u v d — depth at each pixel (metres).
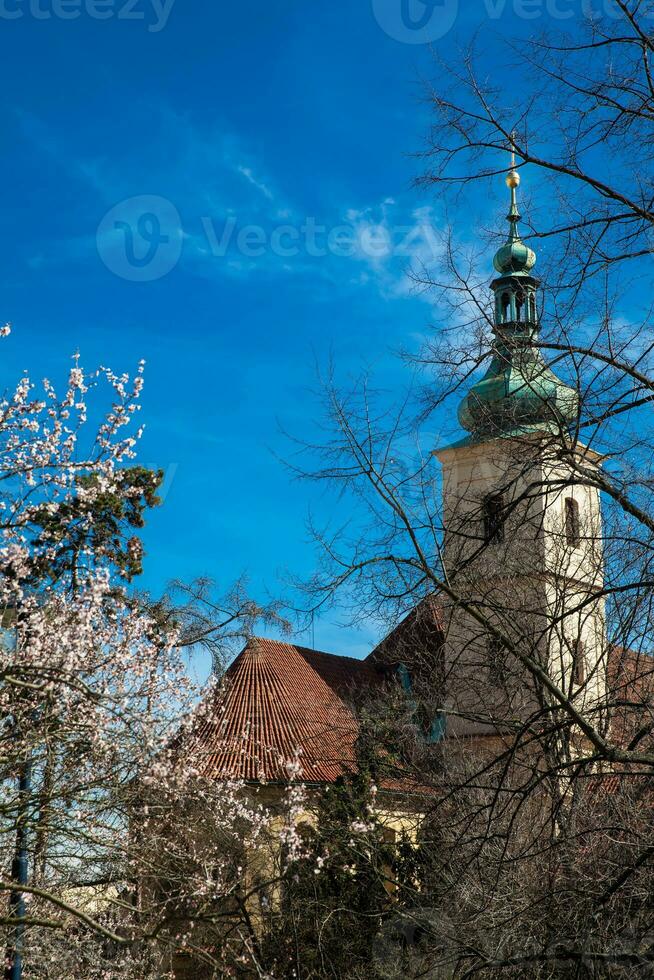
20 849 13.52
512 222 14.05
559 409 13.18
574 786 14.65
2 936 13.53
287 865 21.41
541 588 17.05
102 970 15.21
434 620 17.73
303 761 34.50
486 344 13.82
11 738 13.22
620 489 12.79
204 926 19.41
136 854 14.27
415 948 20.53
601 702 14.71
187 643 18.45
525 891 14.34
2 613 13.20
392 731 25.45
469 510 14.53
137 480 17.28
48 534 13.26
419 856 21.66
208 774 21.39
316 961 22.33
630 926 12.95
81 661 13.85
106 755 13.73
